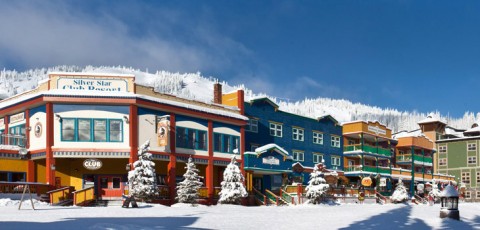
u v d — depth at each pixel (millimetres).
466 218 29531
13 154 35469
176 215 24391
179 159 39594
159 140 37562
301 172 52000
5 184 31609
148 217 22359
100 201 35219
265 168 46719
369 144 69062
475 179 85625
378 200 57812
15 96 39750
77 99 35188
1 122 40250
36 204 30984
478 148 86125
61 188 33656
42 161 37375
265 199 45750
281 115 54469
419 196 68062
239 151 45344
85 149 35250
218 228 18891
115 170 37969
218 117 43156
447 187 27984
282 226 20766
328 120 62250
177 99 40625
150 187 33406
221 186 43062
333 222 23250
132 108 36281
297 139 56531
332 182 51438
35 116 36531
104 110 36062
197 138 41562
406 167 75375
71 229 15320
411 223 24250
